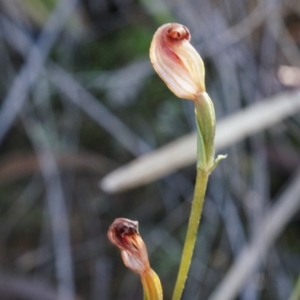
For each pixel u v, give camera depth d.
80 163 0.60
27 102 0.60
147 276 0.25
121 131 0.60
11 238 0.61
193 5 0.59
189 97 0.24
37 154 0.59
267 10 0.58
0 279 0.58
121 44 0.62
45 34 0.60
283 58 0.59
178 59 0.24
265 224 0.47
